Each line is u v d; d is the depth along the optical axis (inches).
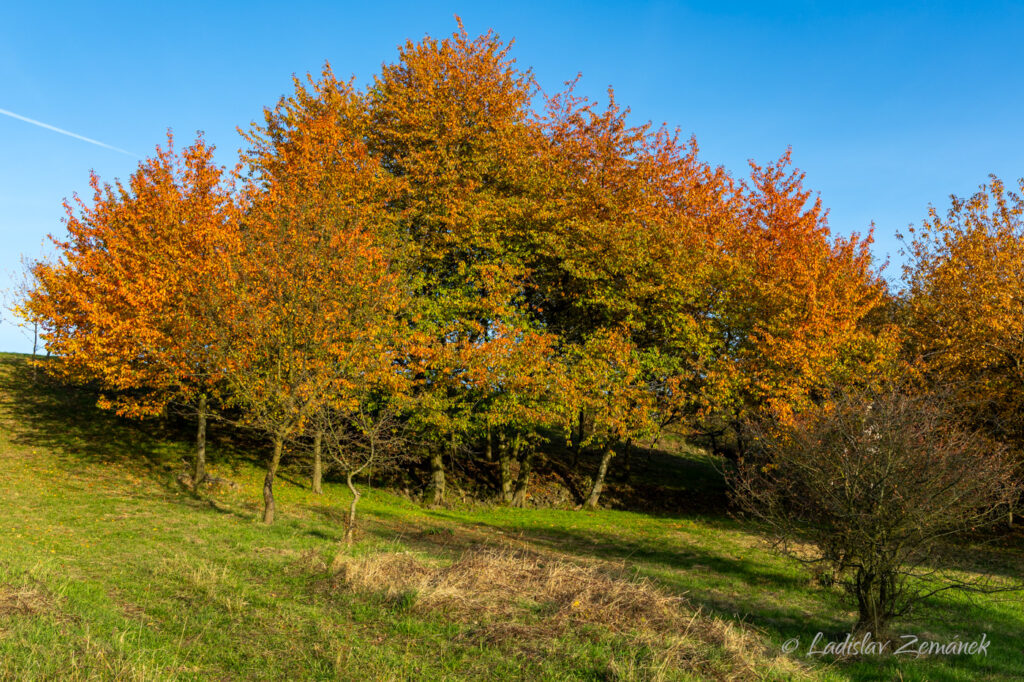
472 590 378.9
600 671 269.9
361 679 257.6
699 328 1052.5
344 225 804.6
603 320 1119.6
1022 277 893.2
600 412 1014.4
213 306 670.5
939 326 969.5
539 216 1012.5
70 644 255.9
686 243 1058.1
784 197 1107.9
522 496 1120.2
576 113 1147.9
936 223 1033.5
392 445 765.9
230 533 582.2
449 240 965.2
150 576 408.2
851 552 385.4
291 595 381.1
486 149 1050.1
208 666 264.1
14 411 976.3
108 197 864.3
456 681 259.4
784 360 917.8
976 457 354.9
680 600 384.2
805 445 396.2
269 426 658.2
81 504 661.9
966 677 333.1
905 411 365.7
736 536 860.0
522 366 941.8
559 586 392.2
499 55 1075.9
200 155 799.1
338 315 664.4
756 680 278.1
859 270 1111.0
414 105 1026.1
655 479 1362.0
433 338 908.6
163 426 1010.7
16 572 355.6
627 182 1112.2
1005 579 610.5
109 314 735.7
